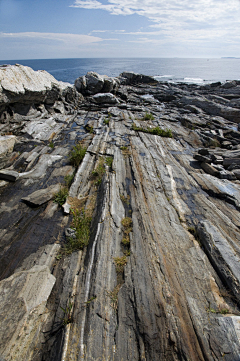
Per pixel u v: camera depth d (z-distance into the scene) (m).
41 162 8.66
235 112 16.31
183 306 3.54
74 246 4.98
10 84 9.68
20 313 3.34
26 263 4.61
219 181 7.76
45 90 12.60
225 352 2.90
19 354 3.01
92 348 3.03
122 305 3.59
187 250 4.70
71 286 4.02
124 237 5.07
